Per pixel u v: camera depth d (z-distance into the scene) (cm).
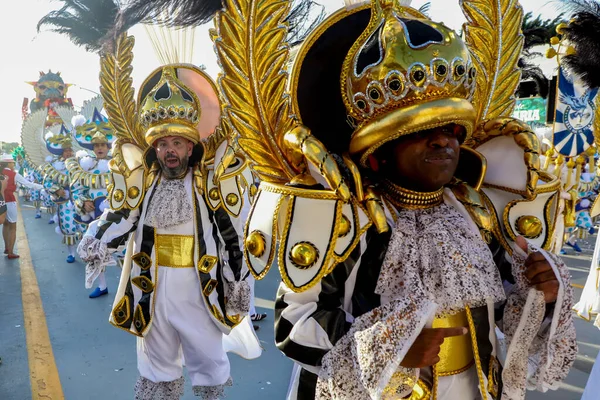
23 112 1392
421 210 112
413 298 96
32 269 632
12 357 344
